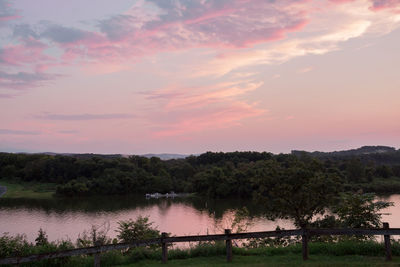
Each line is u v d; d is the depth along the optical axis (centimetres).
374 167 11456
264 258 1210
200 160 17038
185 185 13212
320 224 1772
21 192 12800
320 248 1267
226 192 10088
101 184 12525
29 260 970
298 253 1275
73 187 11969
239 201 9481
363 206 1591
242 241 1898
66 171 14850
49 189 13588
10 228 5662
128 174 13350
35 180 15262
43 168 15225
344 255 1207
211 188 10500
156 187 13138
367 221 1564
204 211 7550
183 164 15875
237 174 10238
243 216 2323
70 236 4750
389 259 1095
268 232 1175
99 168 14462
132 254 1257
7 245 1212
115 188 12588
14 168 15962
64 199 11062
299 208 1675
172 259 1252
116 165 14638
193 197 11238
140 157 16925
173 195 12075
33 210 8238
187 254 1282
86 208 8631
